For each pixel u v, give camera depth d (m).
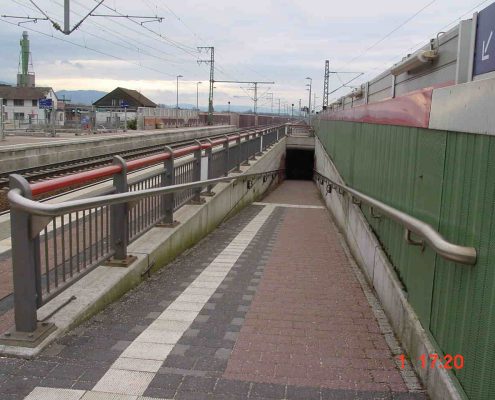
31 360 3.20
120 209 4.94
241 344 3.65
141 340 3.63
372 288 5.52
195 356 3.39
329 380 3.09
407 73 5.98
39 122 41.25
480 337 2.36
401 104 4.77
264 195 18.88
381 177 5.93
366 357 3.51
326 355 3.51
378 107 6.35
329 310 4.66
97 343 3.53
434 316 3.12
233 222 10.81
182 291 5.05
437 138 3.43
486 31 3.00
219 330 3.94
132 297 4.72
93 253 4.67
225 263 6.57
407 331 3.60
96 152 22.84
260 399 2.82
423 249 3.45
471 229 2.61
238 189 12.34
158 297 4.78
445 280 2.94
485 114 2.44
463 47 3.61
